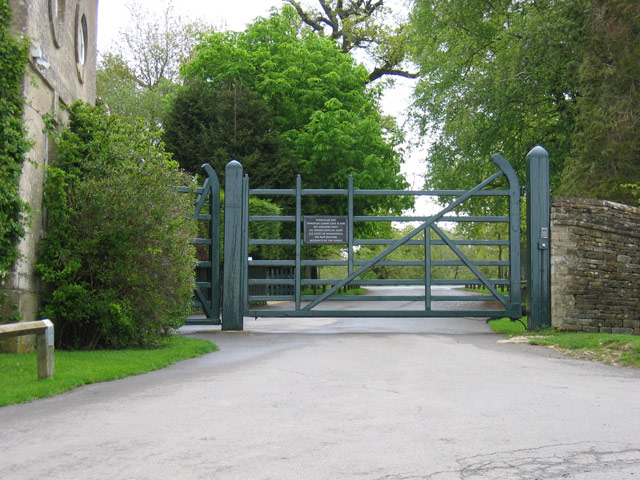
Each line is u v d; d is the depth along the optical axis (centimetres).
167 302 1323
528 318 1714
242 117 3581
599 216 1672
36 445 552
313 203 3688
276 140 3550
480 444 540
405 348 1330
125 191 1259
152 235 1267
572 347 1316
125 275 1248
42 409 712
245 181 1778
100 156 1309
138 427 614
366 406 702
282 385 856
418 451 520
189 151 3494
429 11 2905
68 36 1453
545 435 570
